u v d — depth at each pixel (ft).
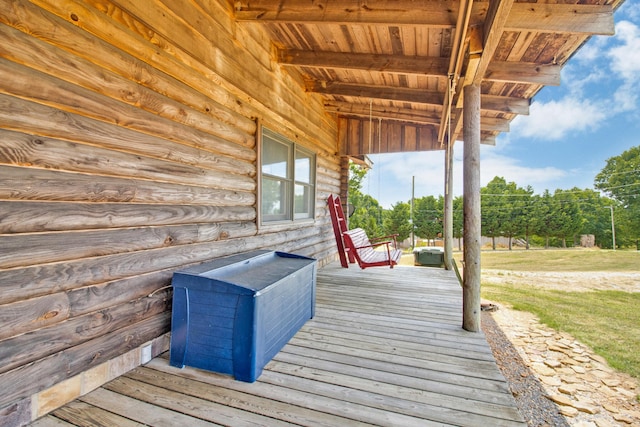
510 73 10.18
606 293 27.25
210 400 5.68
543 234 78.23
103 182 5.92
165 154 7.40
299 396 5.86
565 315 19.16
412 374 6.72
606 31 6.89
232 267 8.29
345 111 20.11
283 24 10.73
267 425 5.04
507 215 79.00
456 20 8.02
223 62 9.31
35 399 4.95
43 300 4.96
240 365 6.39
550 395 9.55
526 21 7.11
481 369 6.95
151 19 6.83
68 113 5.30
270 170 13.28
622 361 12.14
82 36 5.48
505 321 17.71
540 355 12.80
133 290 6.62
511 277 36.96
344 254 19.63
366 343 8.27
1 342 4.49
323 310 11.03
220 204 9.61
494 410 5.51
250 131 11.28
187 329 6.79
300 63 12.74
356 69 12.25
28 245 4.75
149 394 5.81
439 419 5.26
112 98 6.07
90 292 5.73
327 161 21.45
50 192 5.03
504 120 16.60
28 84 4.70
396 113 19.56
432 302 12.08
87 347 5.74
